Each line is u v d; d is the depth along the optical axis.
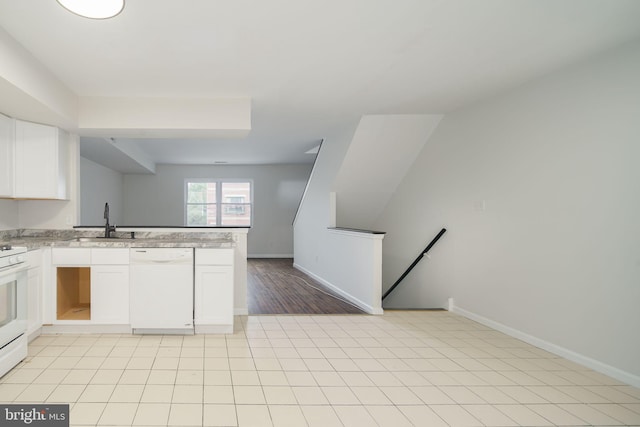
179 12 2.27
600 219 2.87
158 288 3.55
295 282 6.86
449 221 4.68
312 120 4.96
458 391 2.54
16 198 3.78
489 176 4.00
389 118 4.77
